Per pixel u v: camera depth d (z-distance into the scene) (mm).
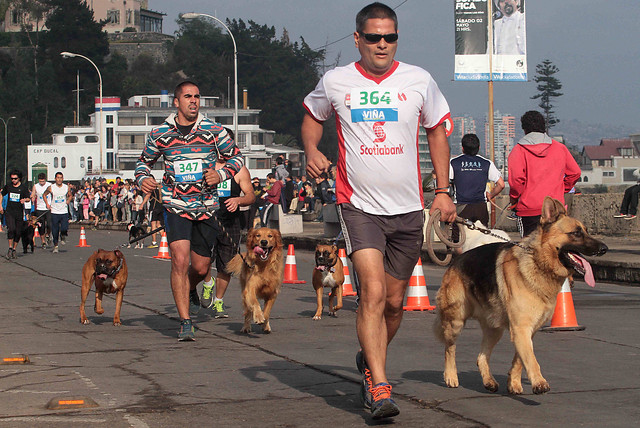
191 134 9180
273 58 123438
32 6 152500
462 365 7543
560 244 5934
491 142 26891
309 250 24828
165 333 9859
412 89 5602
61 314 11711
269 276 9555
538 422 5434
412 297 11664
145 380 6938
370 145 5535
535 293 5973
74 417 5645
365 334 5406
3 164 129250
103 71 140125
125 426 5395
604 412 5703
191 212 9219
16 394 6395
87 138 106438
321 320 10961
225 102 133875
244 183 10609
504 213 12289
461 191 12219
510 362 7711
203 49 142500
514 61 26469
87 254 24500
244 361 7863
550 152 9867
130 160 105312
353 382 6824
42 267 19922
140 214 35969
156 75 147875
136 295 13938
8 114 132500
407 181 5590
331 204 24969
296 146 117938
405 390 6469
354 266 5562
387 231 5598
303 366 7578
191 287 10422
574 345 8516
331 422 5492
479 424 5395
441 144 5848
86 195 51219
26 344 8992
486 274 6227
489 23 26266
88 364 7727
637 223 21828
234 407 5941
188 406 5977
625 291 13625
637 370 7219
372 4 5602
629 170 121062
